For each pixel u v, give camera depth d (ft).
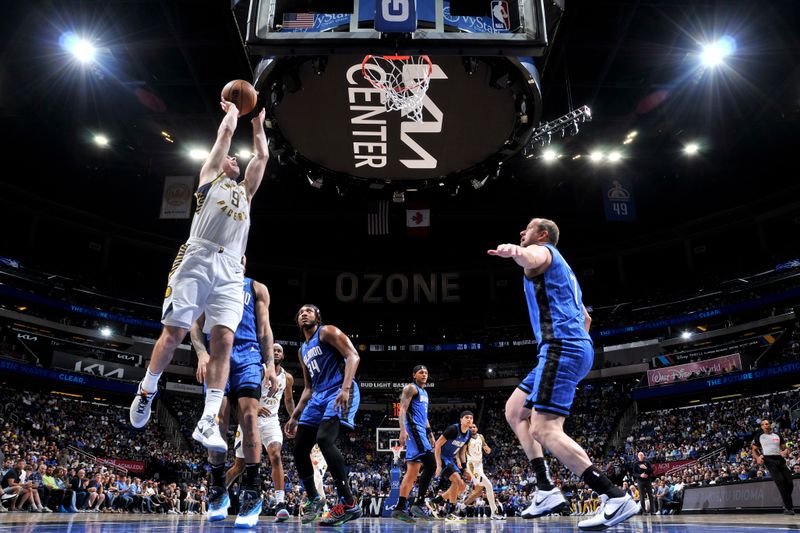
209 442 10.19
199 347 13.30
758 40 72.02
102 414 101.60
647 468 48.98
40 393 97.45
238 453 21.99
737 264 125.39
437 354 143.95
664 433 102.27
